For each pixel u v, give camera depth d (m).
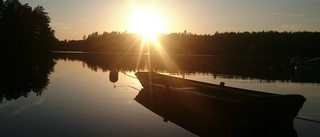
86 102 18.14
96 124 13.41
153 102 18.84
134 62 63.25
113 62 61.19
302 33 118.19
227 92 16.97
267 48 112.19
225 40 130.25
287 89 27.75
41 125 13.05
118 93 21.88
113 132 12.33
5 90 21.86
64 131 12.25
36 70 37.72
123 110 16.31
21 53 79.38
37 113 15.14
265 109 13.27
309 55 109.44
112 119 14.36
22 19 80.75
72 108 16.41
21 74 32.59
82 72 37.19
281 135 13.05
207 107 15.76
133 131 12.58
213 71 45.69
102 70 40.78
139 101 18.98
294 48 110.62
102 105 17.42
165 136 12.14
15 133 11.88
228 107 14.34
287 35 119.31
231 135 12.77
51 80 28.30
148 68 47.84
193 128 13.42
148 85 20.80
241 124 14.26
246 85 30.30
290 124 13.82
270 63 71.38
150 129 12.98
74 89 23.05
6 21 77.81
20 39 79.56
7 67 40.31
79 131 12.32
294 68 54.03
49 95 20.12
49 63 51.47
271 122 13.79
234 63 68.88
